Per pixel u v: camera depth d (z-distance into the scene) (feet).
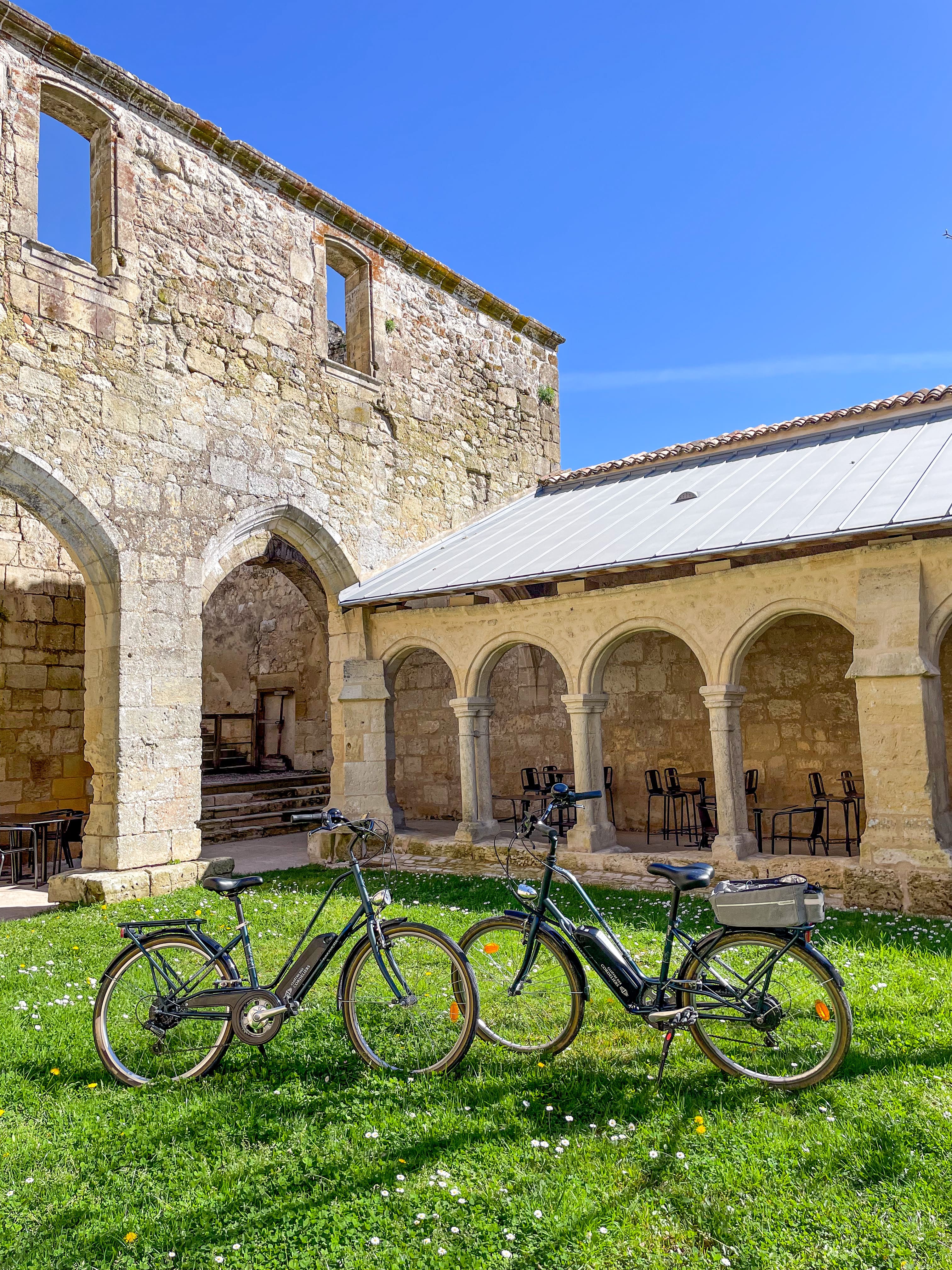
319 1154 9.79
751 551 22.62
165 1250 8.30
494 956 12.59
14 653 36.11
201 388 29.25
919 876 20.16
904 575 21.63
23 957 18.80
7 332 24.03
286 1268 7.96
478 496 41.04
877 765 21.36
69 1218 8.79
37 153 25.23
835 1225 8.10
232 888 12.55
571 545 28.78
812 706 31.50
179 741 27.55
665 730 35.32
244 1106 11.05
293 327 32.89
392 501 36.47
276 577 53.01
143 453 27.30
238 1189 9.16
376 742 32.86
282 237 32.91
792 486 26.76
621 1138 9.79
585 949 12.01
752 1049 11.42
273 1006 11.84
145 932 19.79
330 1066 12.16
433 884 26.61
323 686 49.39
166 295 28.37
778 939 11.00
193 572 28.55
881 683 21.43
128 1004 12.76
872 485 24.26
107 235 27.02
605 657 28.07
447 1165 9.43
